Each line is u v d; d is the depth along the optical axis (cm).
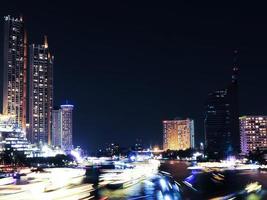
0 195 6025
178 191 13375
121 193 11412
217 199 11769
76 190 7650
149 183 14250
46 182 7575
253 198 11994
